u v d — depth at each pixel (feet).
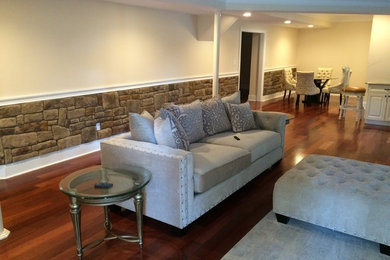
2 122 12.12
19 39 12.29
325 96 30.66
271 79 33.09
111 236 8.46
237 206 10.33
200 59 23.04
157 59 19.27
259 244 8.21
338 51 35.14
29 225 9.16
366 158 15.05
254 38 30.81
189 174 8.33
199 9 18.03
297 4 17.11
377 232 7.78
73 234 8.73
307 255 7.77
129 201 9.45
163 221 8.75
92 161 14.49
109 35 15.99
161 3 15.88
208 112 12.68
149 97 19.06
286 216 9.10
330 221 8.39
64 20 13.78
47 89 13.53
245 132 13.25
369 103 21.89
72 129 14.75
